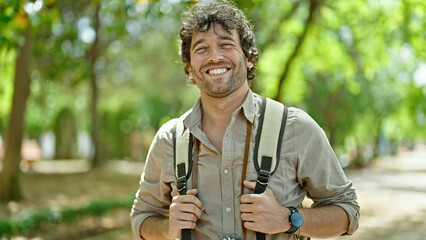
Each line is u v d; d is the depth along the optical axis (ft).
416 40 32.76
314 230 6.64
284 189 6.63
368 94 85.81
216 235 6.63
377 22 33.78
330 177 6.93
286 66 30.89
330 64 39.11
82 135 135.44
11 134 41.27
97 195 48.11
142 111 115.14
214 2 7.28
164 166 7.31
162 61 77.51
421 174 88.99
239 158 6.68
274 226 6.34
